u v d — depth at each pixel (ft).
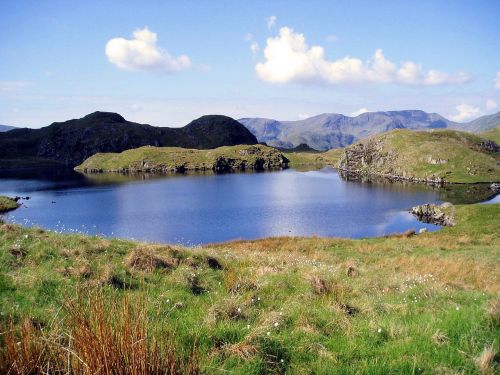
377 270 71.36
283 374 20.77
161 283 39.70
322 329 26.91
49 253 43.88
